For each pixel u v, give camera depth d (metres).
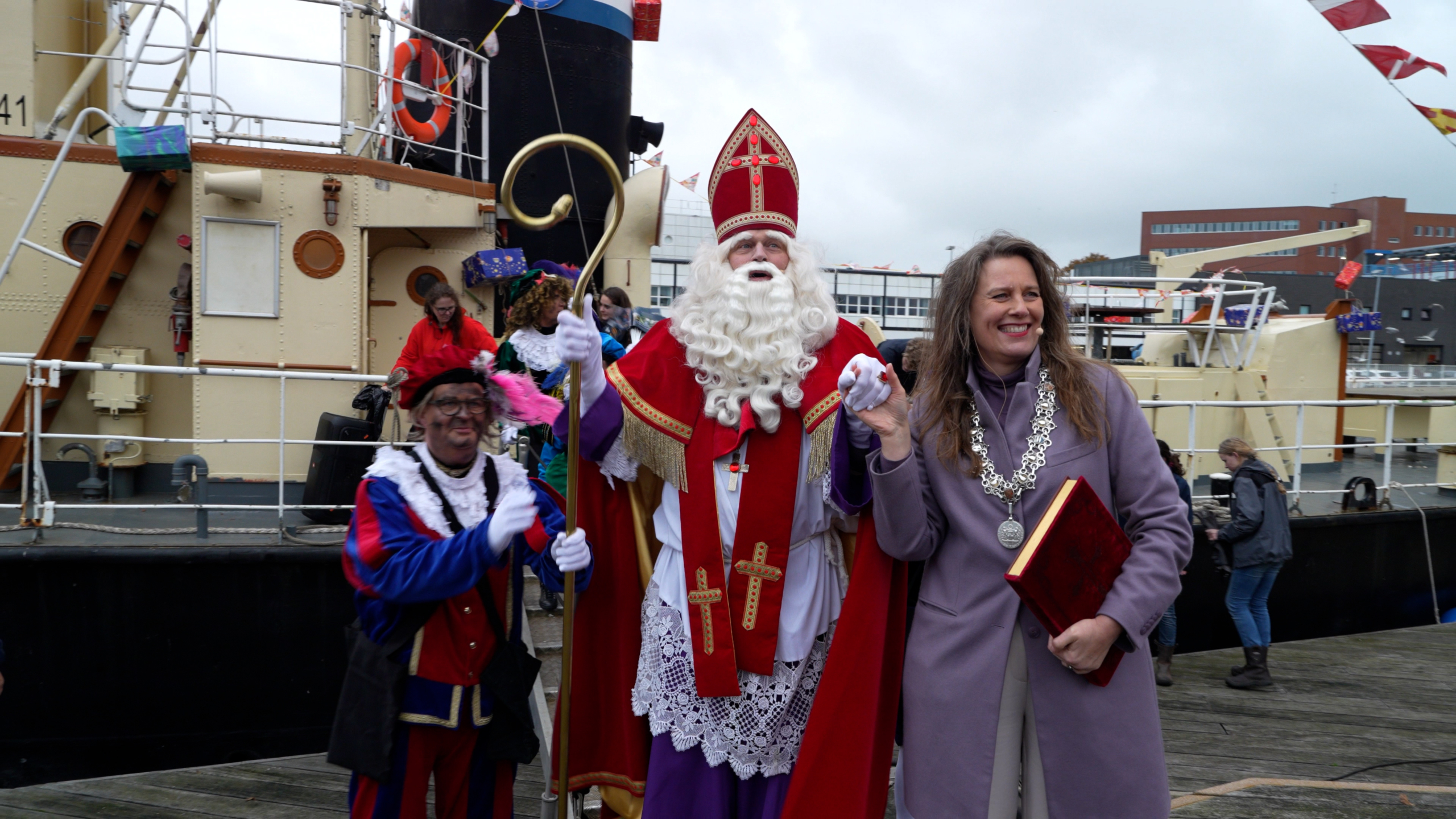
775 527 2.17
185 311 5.80
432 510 2.16
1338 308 9.46
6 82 6.18
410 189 5.96
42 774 4.29
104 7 7.09
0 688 2.53
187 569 4.40
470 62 6.63
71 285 6.08
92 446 5.88
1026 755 2.02
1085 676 1.95
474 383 2.20
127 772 4.38
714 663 2.11
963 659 2.02
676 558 2.28
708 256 2.44
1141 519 2.04
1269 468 5.44
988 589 2.01
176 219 6.04
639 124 8.51
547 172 7.37
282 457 4.70
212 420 5.57
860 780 2.07
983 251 2.12
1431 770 4.16
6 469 5.60
